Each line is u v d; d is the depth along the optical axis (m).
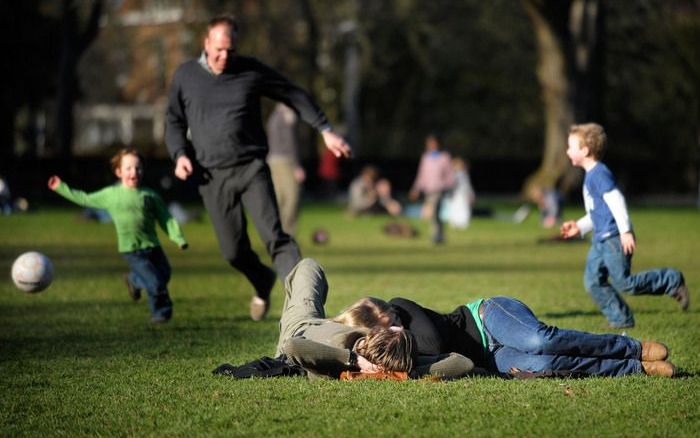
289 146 54.06
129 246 30.23
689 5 155.38
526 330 20.67
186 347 25.80
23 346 25.94
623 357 20.94
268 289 29.84
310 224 87.94
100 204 30.03
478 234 77.38
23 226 78.81
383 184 99.94
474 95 179.75
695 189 155.62
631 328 28.41
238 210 27.98
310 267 22.78
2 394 20.02
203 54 27.89
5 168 117.38
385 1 177.38
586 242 67.94
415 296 36.59
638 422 17.23
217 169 27.52
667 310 32.81
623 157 156.62
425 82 179.62
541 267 49.66
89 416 18.20
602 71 118.00
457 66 177.88
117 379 21.39
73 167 119.81
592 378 20.52
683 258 53.25
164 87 190.50
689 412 17.86
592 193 28.06
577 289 39.09
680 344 25.52
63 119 131.00
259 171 27.61
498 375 20.75
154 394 19.80
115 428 17.30
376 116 181.38
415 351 20.28
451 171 67.00
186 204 117.88
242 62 27.86
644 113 165.75
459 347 21.17
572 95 114.19
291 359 20.56
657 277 27.97
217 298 37.41
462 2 177.62
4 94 143.62
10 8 139.00
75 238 67.25
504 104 178.50
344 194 151.50
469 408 18.12
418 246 65.06
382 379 20.36
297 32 166.88
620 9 146.38
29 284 27.97
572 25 115.75
